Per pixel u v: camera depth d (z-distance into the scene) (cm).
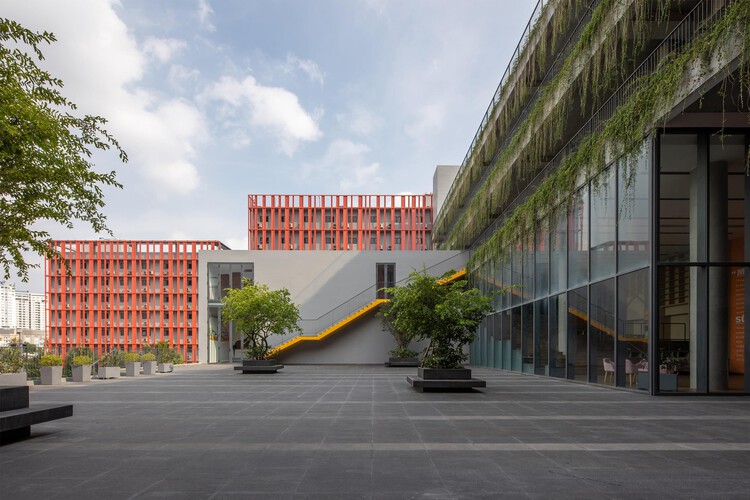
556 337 1884
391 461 577
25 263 793
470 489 473
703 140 1281
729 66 964
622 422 846
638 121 1259
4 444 677
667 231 1291
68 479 506
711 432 756
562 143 1997
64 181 698
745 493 464
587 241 1616
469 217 2994
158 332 8112
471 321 1398
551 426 806
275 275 3509
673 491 470
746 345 1255
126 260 8225
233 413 963
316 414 944
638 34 1303
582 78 1505
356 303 3481
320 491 466
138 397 1269
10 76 601
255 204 7806
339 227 7725
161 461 579
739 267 1262
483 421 855
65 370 2250
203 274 3512
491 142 2547
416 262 3522
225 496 453
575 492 466
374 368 2805
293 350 3412
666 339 1256
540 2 1827
